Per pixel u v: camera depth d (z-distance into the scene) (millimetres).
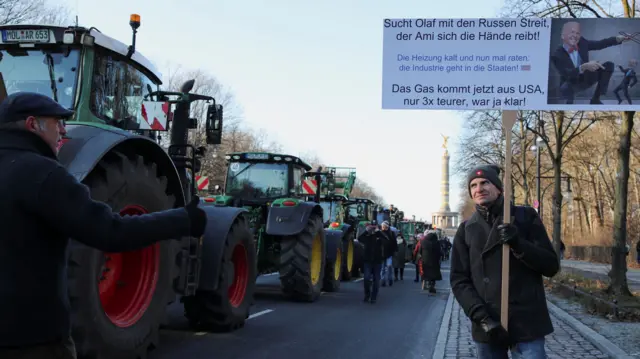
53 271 2643
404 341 9164
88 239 2580
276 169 14195
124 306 5926
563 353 7941
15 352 2533
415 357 8055
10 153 2643
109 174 5398
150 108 7148
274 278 19828
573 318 10906
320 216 13648
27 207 2543
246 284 9359
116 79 6828
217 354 7508
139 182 5836
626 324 10273
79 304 4988
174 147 7824
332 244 15789
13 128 2705
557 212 22438
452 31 5844
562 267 25234
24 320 2516
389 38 6000
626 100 7590
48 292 2605
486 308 3949
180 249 6832
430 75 5883
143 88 7477
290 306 12578
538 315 3906
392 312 12594
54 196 2545
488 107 5922
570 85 7168
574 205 63594
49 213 2545
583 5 13492
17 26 6332
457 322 11016
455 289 4094
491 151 36281
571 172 52438
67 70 6406
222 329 9031
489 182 4094
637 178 44062
